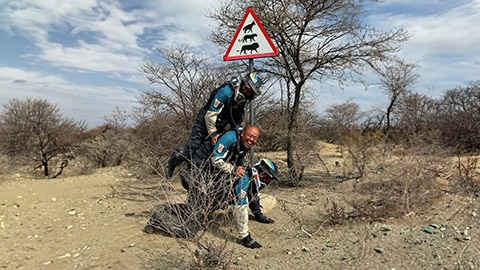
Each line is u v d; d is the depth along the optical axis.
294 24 6.89
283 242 4.58
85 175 11.22
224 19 7.32
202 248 3.90
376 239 4.31
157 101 8.91
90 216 5.84
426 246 4.04
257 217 5.30
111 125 15.14
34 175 12.96
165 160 8.35
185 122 8.62
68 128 14.19
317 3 6.70
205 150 4.77
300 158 7.66
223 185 4.25
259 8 6.73
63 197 7.23
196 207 4.03
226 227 5.00
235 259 4.05
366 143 7.76
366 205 5.11
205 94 8.59
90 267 3.94
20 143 13.63
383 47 7.16
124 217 5.66
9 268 4.02
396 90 21.53
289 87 8.47
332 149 11.73
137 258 4.07
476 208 5.20
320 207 5.86
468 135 13.10
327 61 7.29
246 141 4.50
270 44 5.26
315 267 3.81
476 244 4.03
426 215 5.01
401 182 5.47
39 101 13.80
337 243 4.37
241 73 8.02
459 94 21.41
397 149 7.51
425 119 15.30
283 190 7.07
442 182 6.65
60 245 4.64
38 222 5.62
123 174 10.00
